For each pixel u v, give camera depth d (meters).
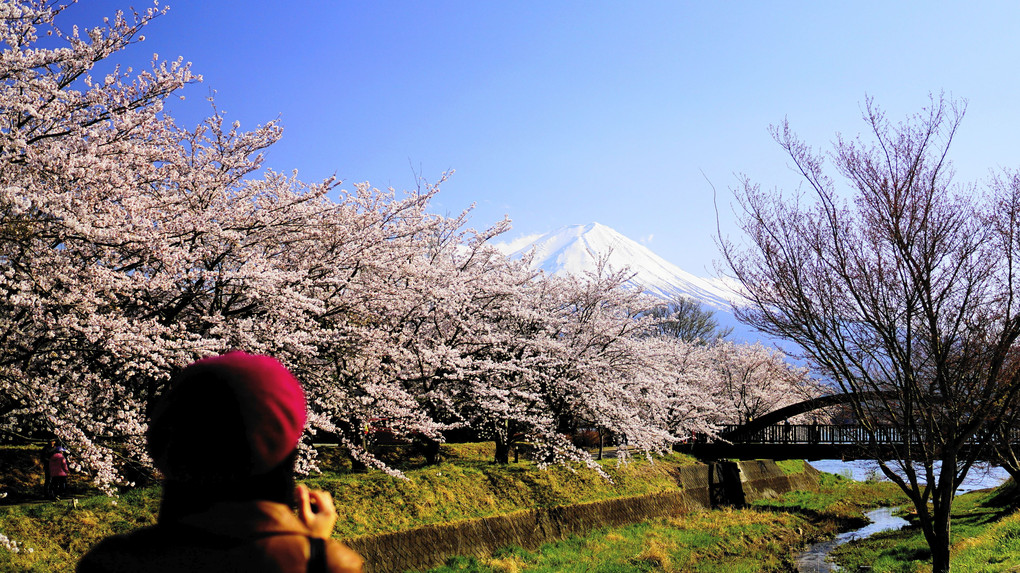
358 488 16.72
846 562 20.06
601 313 25.38
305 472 13.46
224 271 11.56
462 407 20.27
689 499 27.56
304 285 13.88
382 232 15.51
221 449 1.16
